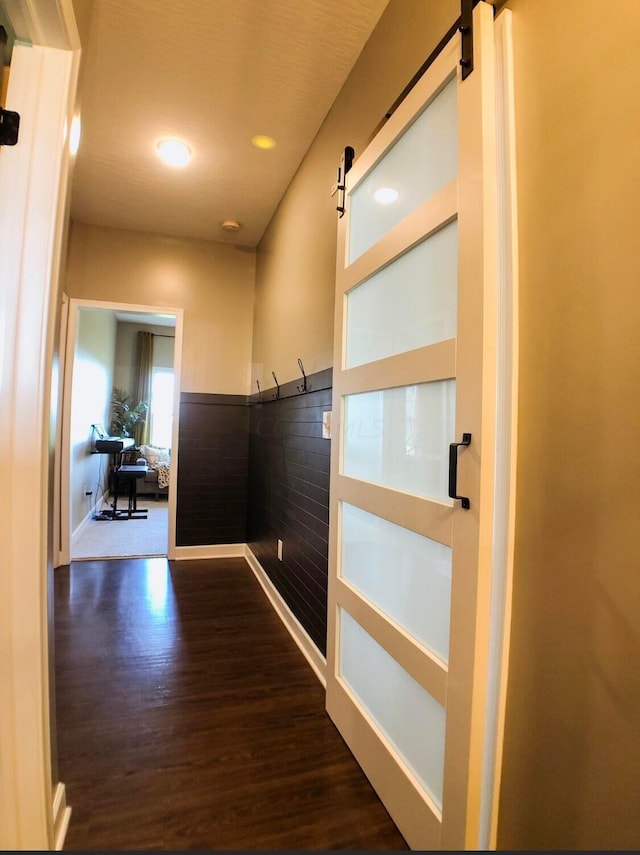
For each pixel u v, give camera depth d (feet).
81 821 4.24
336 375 5.95
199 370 13.01
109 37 6.04
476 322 3.28
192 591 10.30
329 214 7.27
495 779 3.23
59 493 11.86
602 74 2.62
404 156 4.65
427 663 3.83
